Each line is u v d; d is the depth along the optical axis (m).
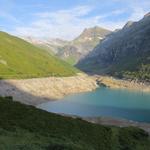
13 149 30.78
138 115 141.75
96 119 111.81
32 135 41.97
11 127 43.72
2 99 57.66
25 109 54.88
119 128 61.19
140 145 55.88
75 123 54.84
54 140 42.09
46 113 56.41
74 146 37.12
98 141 50.41
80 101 188.25
